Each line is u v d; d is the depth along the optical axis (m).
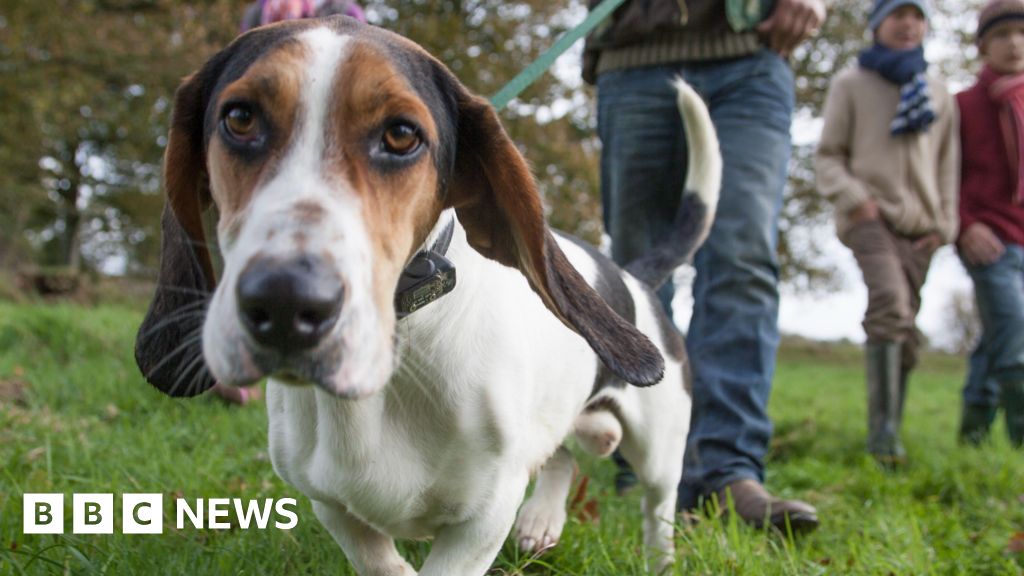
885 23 2.31
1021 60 2.47
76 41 5.32
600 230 5.73
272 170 0.71
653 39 1.65
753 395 1.61
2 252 7.52
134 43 5.50
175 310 0.91
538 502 1.35
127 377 2.21
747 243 1.61
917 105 2.22
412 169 0.75
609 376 1.24
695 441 1.62
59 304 4.64
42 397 2.03
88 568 1.02
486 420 0.92
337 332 0.63
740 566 1.17
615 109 1.70
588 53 1.78
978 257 2.49
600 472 1.85
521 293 1.02
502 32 5.52
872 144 2.30
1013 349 2.48
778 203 1.67
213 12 5.23
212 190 0.78
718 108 1.64
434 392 0.89
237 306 0.63
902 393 2.50
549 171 5.70
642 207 1.70
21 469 1.43
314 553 1.16
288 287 0.61
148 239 9.22
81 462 1.50
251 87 0.72
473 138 0.87
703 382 1.62
